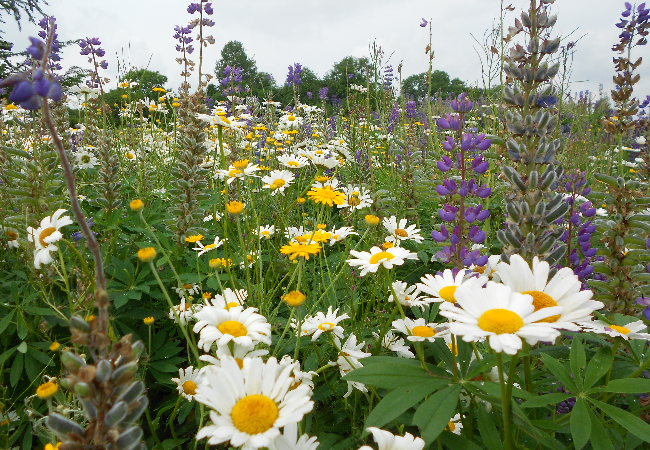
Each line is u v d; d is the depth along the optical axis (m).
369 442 2.01
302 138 7.02
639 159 4.39
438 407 1.48
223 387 1.26
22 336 2.38
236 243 3.61
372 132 6.65
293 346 2.37
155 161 6.20
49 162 3.07
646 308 2.28
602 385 1.75
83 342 0.98
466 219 2.22
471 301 1.38
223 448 2.17
